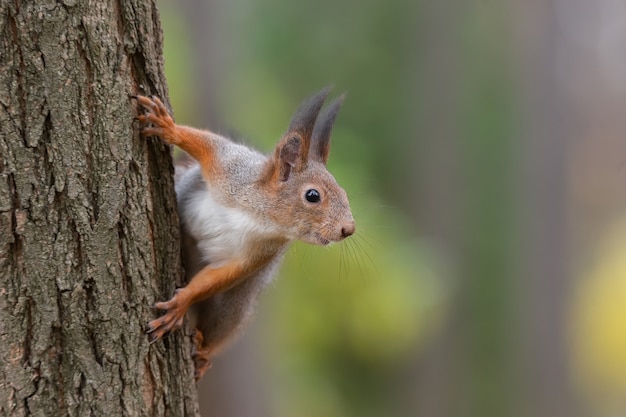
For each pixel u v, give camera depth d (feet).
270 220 19.76
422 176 67.62
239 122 48.34
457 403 61.36
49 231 14.79
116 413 15.57
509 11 65.46
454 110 67.00
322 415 56.95
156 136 16.57
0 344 14.51
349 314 55.16
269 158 20.15
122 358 15.65
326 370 59.98
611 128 89.40
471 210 65.36
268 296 48.57
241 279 19.76
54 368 14.97
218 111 45.47
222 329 22.00
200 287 18.42
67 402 15.08
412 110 68.28
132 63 15.93
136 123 15.97
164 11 45.52
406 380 61.41
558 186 65.10
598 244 86.94
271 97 61.52
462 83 66.90
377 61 69.36
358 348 58.95
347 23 69.10
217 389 45.09
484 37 66.59
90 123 15.14
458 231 65.36
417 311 55.88
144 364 16.06
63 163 14.84
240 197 19.62
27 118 14.51
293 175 20.02
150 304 16.20
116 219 15.49
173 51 44.68
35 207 14.64
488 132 65.92
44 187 14.71
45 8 14.52
